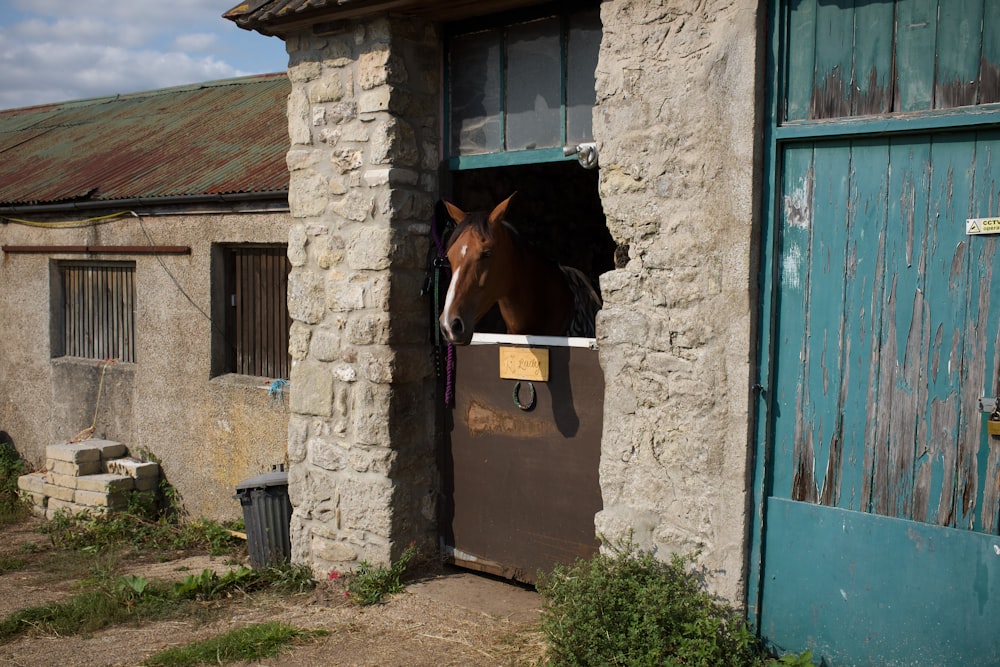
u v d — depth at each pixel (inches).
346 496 204.7
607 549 160.9
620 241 158.4
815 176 140.1
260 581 215.3
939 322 131.0
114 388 317.4
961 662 130.6
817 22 138.7
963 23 127.1
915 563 133.6
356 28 194.4
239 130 346.0
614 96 157.2
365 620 181.9
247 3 206.5
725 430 145.6
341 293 202.1
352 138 197.9
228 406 280.7
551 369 184.9
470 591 194.4
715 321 145.9
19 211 333.7
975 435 128.6
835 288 139.0
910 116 130.7
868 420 137.2
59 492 306.7
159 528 284.0
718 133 144.2
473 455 202.7
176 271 292.2
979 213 127.3
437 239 196.1
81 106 493.0
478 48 195.9
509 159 190.5
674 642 140.7
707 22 144.9
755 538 146.0
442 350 204.7
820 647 142.3
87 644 180.9
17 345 356.2
